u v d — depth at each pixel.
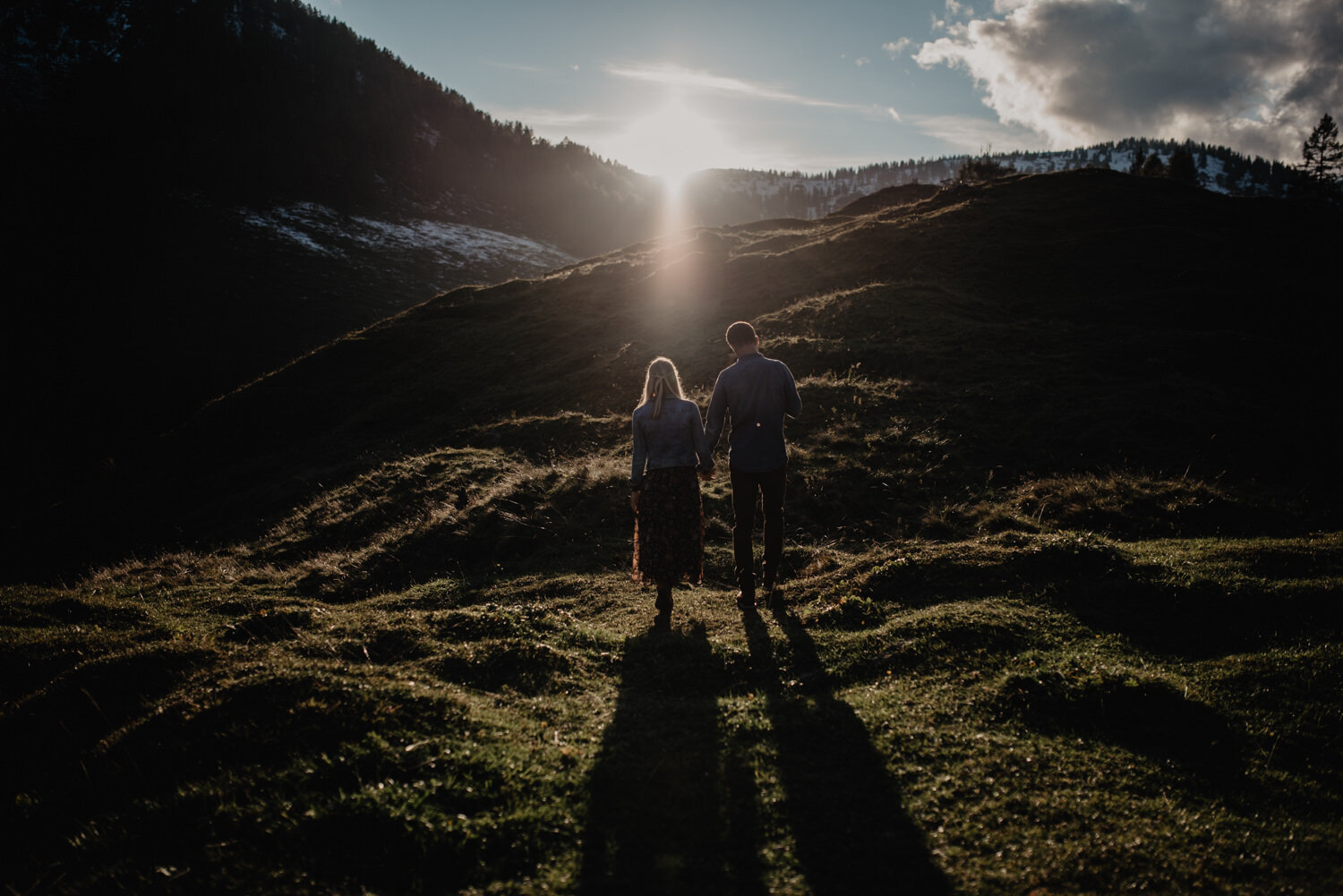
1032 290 20.17
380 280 120.69
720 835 2.87
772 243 30.72
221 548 12.06
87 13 194.25
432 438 19.56
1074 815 2.94
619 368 19.55
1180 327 16.73
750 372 5.69
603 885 2.60
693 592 6.53
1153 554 6.29
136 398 69.12
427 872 2.69
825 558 7.24
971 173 69.62
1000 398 12.33
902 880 2.61
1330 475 9.56
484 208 193.62
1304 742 3.52
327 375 28.84
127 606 7.37
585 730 3.72
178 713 3.78
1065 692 3.86
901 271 22.56
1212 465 9.90
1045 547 6.04
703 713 3.92
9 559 19.41
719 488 9.41
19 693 5.33
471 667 4.48
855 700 4.02
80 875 2.91
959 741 3.52
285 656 4.62
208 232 121.75
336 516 11.62
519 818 2.92
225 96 180.75
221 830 2.94
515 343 26.33
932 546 7.07
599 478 10.20
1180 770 3.31
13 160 127.81
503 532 9.16
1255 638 4.67
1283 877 2.58
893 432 11.16
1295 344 15.52
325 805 2.98
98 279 96.81
